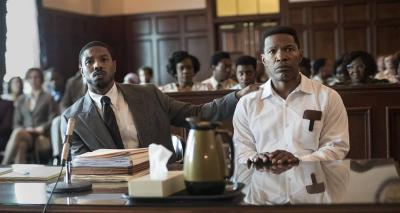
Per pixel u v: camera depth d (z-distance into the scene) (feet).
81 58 9.05
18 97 23.02
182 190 5.32
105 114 8.82
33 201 5.40
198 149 5.09
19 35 27.40
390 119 11.93
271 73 8.48
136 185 5.08
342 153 8.10
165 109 9.43
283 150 7.57
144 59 35.14
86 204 5.12
